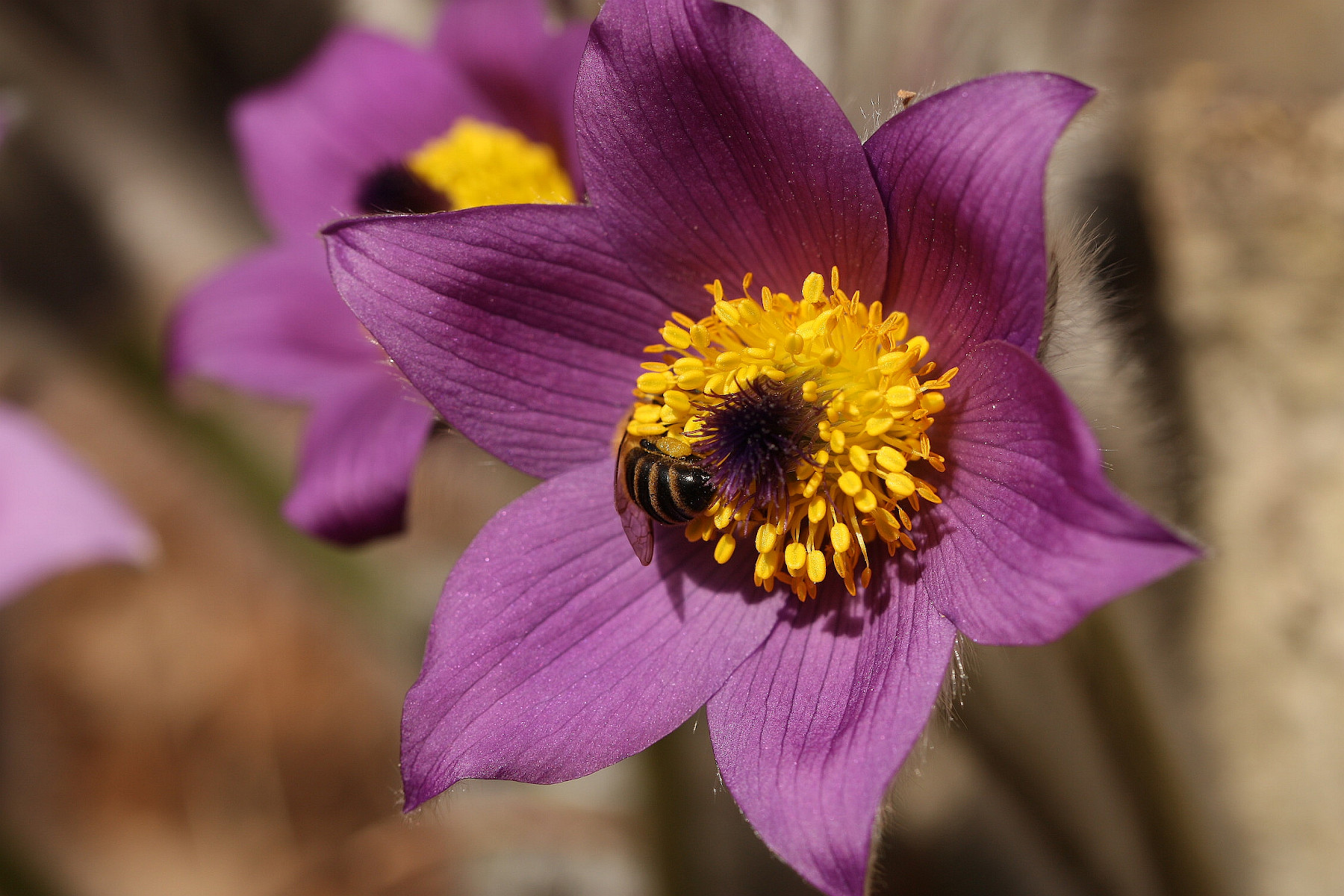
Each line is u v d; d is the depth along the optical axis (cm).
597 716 26
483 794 35
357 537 30
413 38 35
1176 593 32
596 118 26
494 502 33
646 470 26
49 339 37
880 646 26
